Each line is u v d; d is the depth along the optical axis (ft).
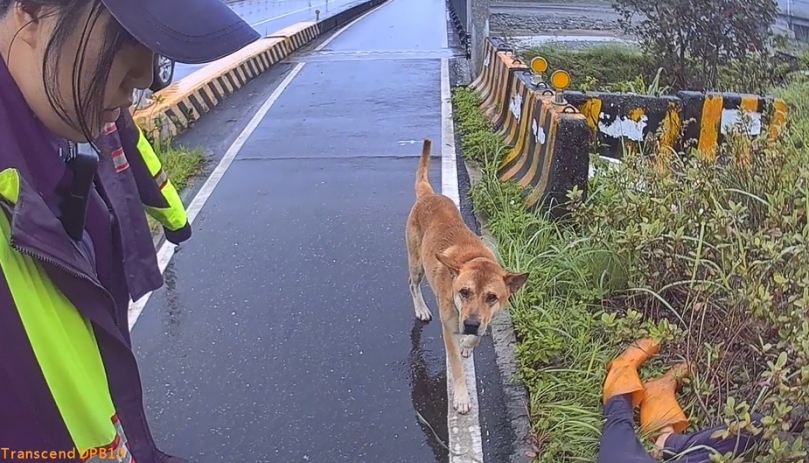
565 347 12.50
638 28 35.70
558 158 16.85
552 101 19.56
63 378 3.87
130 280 8.45
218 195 21.24
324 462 10.71
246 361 13.14
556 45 41.68
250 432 11.35
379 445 11.05
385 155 24.79
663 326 10.53
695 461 8.87
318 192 21.38
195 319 14.49
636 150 23.18
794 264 9.68
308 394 12.23
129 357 4.56
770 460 7.65
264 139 27.02
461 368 11.93
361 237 18.22
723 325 10.99
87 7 3.68
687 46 33.63
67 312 4.01
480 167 23.04
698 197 12.94
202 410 11.86
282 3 112.57
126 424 4.78
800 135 18.60
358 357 13.24
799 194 12.25
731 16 32.22
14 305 3.68
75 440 3.94
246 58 39.37
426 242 13.30
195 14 3.90
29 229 3.72
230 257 17.16
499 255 15.57
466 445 11.00
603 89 33.22
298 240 18.07
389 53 48.37
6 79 3.87
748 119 18.35
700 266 12.28
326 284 15.87
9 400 3.79
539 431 10.80
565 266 14.34
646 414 10.25
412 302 15.10
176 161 23.21
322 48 52.42
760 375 9.21
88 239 5.08
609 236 13.96
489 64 32.07
